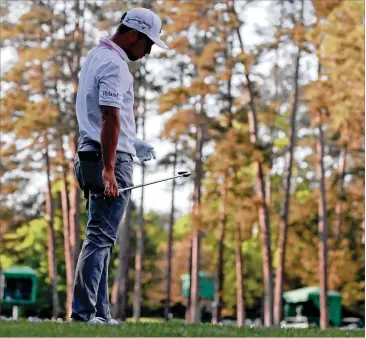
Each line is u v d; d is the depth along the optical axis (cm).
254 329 1839
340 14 7862
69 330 1466
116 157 1806
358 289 10662
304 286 13388
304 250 10556
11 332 1401
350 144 9812
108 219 1797
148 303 14888
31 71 8619
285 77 10031
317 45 8450
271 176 11250
